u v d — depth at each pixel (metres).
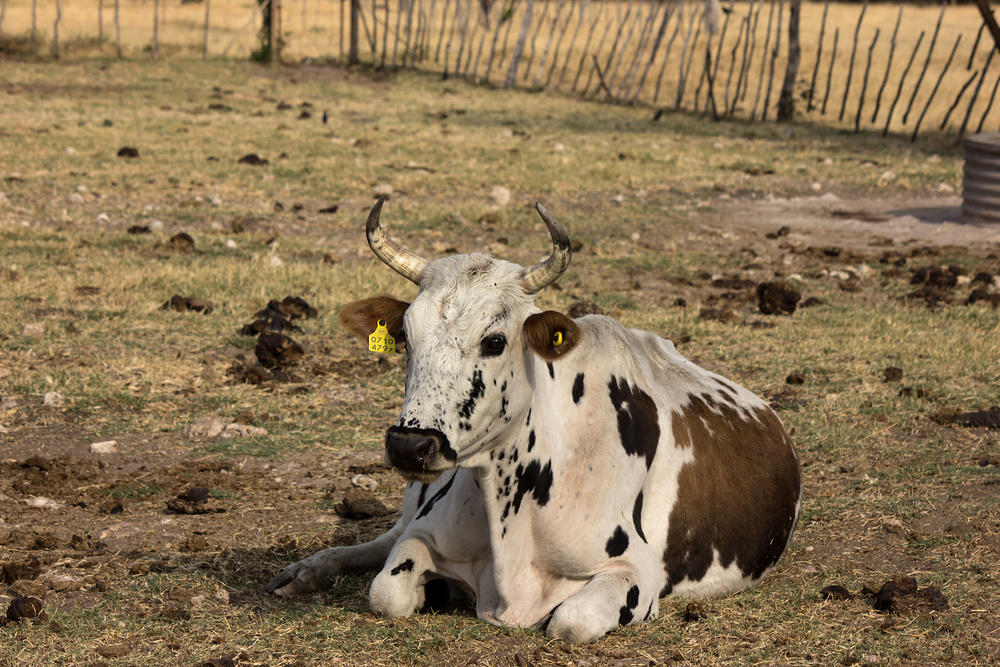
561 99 35.94
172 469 8.41
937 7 69.06
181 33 47.94
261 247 15.98
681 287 14.95
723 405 6.84
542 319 5.10
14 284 13.13
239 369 10.76
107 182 19.50
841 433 9.43
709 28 33.88
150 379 10.41
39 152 21.58
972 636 5.67
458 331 5.05
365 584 6.30
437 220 18.30
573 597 5.51
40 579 6.25
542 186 21.41
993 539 7.05
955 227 19.30
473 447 5.18
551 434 5.61
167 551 6.88
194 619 5.73
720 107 35.78
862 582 6.48
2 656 5.21
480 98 35.06
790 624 5.84
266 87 35.00
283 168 21.73
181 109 29.16
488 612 5.73
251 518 7.52
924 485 8.19
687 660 5.33
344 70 40.69
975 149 19.30
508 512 5.54
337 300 13.18
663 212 19.95
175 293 13.25
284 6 61.25
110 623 5.64
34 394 9.89
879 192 22.69
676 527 6.21
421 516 6.06
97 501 7.78
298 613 5.80
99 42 41.66
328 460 8.79
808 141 29.03
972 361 11.62
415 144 25.55
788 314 13.60
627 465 5.88
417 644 5.40
